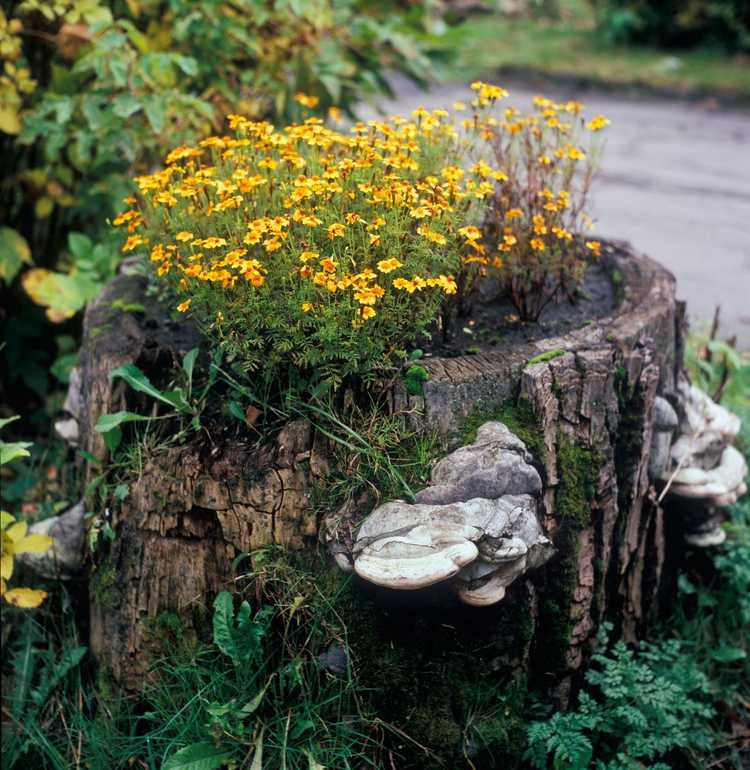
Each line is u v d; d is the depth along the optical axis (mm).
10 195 4219
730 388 4098
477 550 2330
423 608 2523
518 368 2604
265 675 2586
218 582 2629
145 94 3580
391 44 4547
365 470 2490
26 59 3967
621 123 9211
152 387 2736
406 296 2479
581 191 3109
